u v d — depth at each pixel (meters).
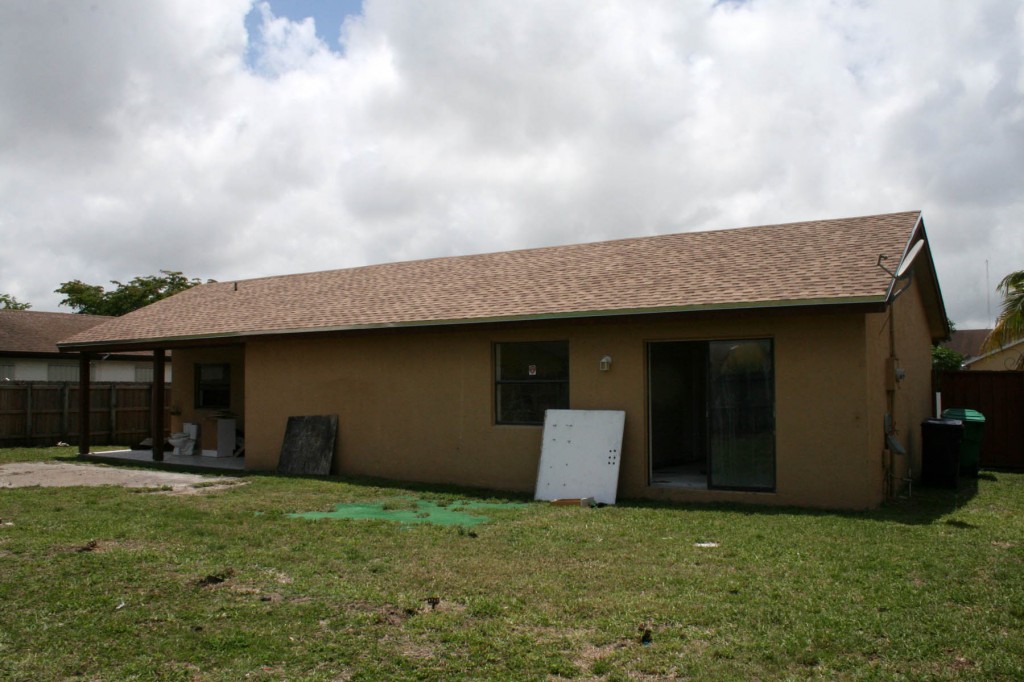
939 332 17.00
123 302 48.66
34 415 23.14
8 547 7.81
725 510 10.38
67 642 5.27
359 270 19.19
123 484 13.73
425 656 5.05
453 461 13.53
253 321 16.50
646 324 11.79
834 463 10.43
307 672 4.82
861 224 13.10
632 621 5.61
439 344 13.80
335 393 15.09
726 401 11.34
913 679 4.61
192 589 6.41
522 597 6.21
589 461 11.84
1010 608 5.79
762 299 10.47
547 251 16.38
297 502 11.26
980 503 11.02
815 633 5.31
